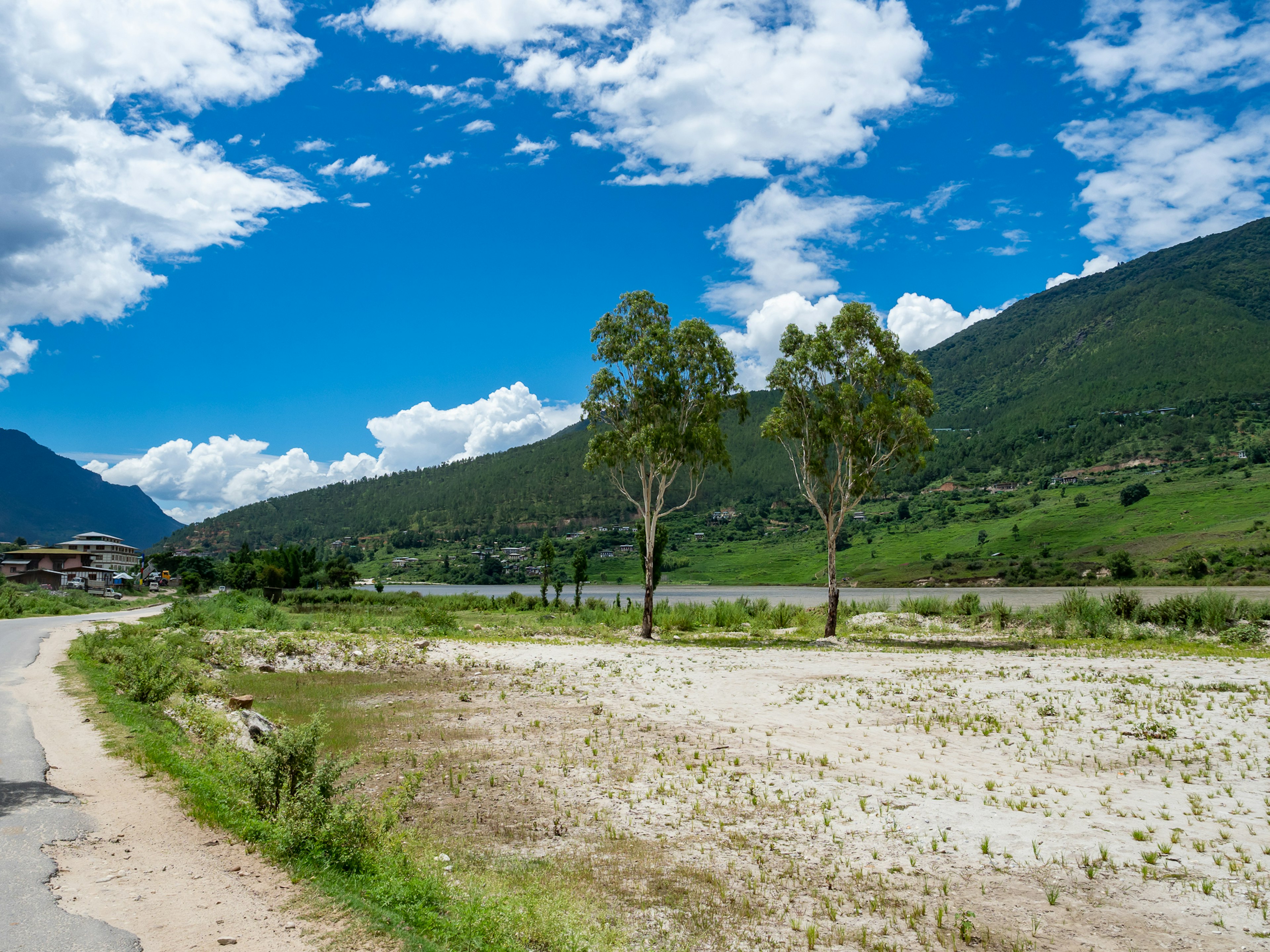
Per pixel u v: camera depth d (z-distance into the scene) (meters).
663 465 36.81
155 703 16.25
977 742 13.38
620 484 39.47
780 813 9.94
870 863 8.27
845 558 173.50
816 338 36.62
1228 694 16.89
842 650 30.11
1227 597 34.66
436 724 16.00
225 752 10.88
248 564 96.62
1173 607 35.19
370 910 6.11
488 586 184.88
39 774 9.81
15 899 5.79
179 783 9.54
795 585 152.88
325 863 7.13
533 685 21.16
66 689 17.41
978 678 20.58
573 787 11.33
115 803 8.70
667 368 37.12
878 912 7.13
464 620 50.41
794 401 37.12
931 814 9.67
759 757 12.75
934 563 145.62
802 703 17.58
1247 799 9.83
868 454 35.56
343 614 54.72
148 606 71.69
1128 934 6.54
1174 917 6.81
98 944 5.10
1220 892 7.24
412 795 10.44
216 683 20.47
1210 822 9.07
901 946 6.44
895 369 35.75
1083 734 13.56
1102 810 9.66
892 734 14.19
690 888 7.77
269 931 5.57
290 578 91.62
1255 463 173.62
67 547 138.50
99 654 23.36
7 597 53.34
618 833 9.41
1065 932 6.61
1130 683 18.69
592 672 23.81
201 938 5.34
